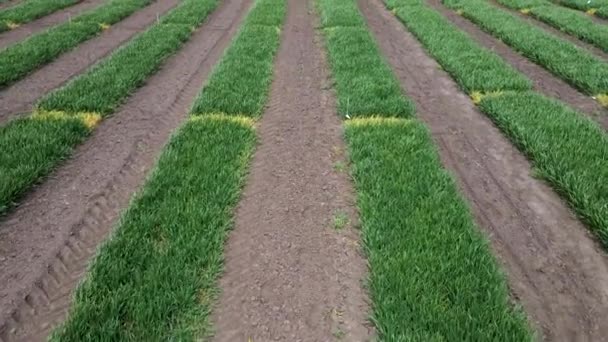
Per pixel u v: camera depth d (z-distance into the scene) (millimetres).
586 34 12586
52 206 5191
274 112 7773
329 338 3520
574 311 3859
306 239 4598
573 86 9266
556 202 5359
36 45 10922
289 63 10391
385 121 7090
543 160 5961
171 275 3938
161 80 9391
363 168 5684
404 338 3338
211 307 3785
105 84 8531
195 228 4551
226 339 3514
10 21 13523
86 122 7082
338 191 5438
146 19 14945
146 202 4984
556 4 17219
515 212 5176
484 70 9477
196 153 5996
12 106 7953
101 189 5551
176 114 7805
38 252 4461
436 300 3666
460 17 15203
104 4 16391
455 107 8141
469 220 4746
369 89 8258
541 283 4152
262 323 3650
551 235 4797
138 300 3676
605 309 3885
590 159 5859
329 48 10891
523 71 10172
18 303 3850
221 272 4156
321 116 7594
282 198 5301
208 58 10914
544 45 11250
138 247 4277
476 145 6746
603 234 4633
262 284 4031
